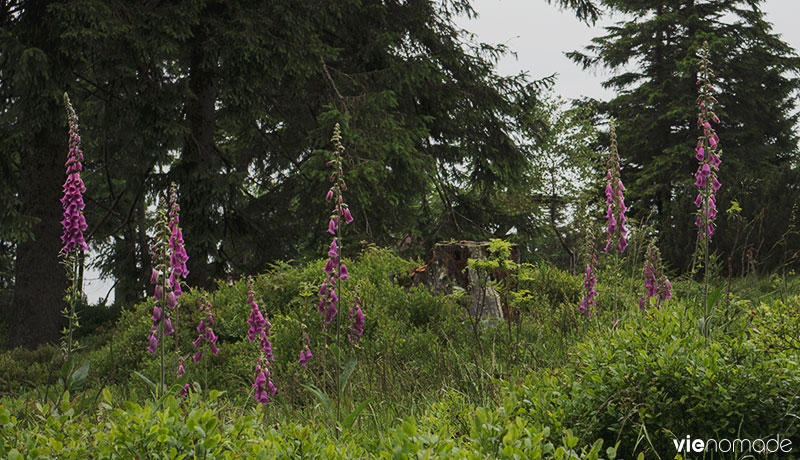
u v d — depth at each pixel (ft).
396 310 23.06
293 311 22.26
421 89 51.62
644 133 83.97
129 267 49.01
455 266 24.93
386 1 51.47
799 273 26.20
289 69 40.42
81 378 12.81
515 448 7.90
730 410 10.34
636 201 85.20
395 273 27.37
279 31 39.37
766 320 13.17
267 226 49.42
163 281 12.03
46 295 38.27
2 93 35.86
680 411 10.59
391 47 48.65
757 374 10.69
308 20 41.78
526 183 58.49
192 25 38.63
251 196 49.47
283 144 49.44
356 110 43.09
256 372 13.97
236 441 9.02
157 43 35.60
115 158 47.75
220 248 47.21
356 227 43.75
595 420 10.39
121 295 55.72
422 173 46.98
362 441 10.48
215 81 43.91
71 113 14.38
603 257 20.30
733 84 84.38
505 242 18.63
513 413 10.49
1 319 50.57
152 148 37.70
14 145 35.42
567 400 10.94
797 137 86.89
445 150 56.08
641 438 10.41
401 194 47.39
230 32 36.99
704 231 14.97
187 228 40.04
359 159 40.83
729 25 86.28
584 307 17.04
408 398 15.97
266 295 24.93
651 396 10.45
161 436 8.29
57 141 38.58
